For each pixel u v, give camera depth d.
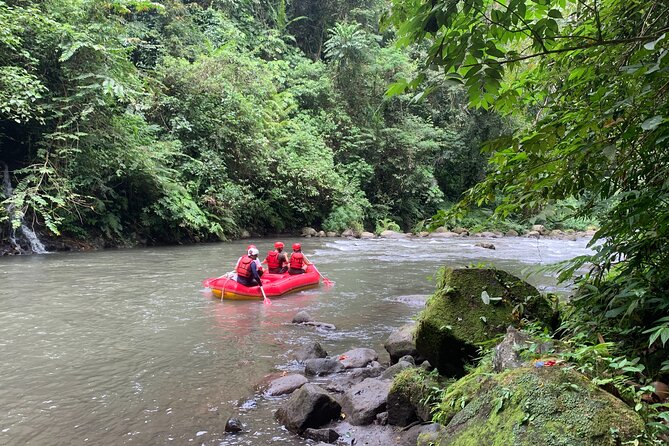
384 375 4.34
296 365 4.83
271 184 20.25
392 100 25.94
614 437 1.71
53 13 13.43
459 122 27.17
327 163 22.06
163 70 18.23
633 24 2.52
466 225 22.95
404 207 26.31
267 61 26.62
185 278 9.80
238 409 3.78
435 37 2.04
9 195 12.86
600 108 2.17
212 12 24.95
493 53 1.91
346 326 6.42
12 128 13.63
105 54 13.68
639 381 2.51
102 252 13.71
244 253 13.84
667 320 2.42
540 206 3.12
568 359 2.35
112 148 14.50
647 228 2.63
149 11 21.83
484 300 3.77
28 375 4.48
